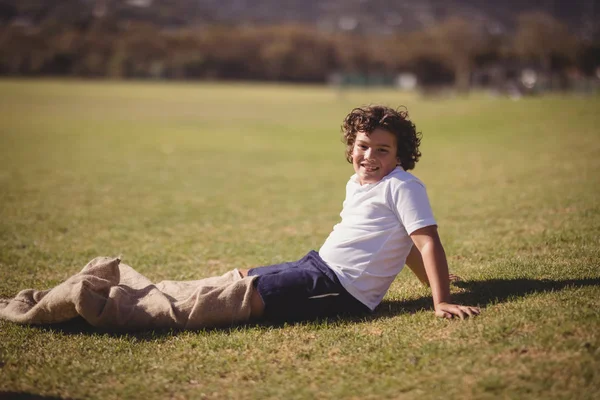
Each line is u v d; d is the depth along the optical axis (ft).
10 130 67.56
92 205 26.63
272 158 46.44
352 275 11.73
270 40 407.64
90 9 636.48
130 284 12.51
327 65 396.78
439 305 11.40
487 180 31.42
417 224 11.40
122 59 371.97
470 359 9.52
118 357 10.59
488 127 61.36
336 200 28.27
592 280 12.68
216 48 397.39
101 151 49.34
